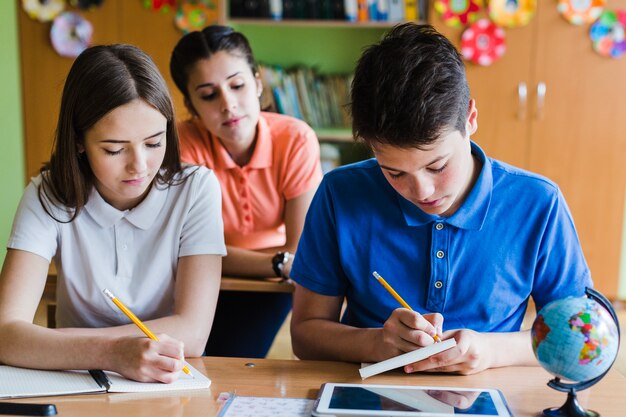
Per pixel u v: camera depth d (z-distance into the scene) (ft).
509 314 4.62
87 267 4.85
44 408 3.40
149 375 3.80
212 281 4.86
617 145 12.14
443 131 3.68
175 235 4.92
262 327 7.32
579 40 11.96
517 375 4.00
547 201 4.52
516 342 4.15
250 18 12.63
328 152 12.92
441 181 3.87
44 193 4.75
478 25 12.01
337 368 4.12
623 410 3.49
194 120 7.36
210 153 7.13
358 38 13.52
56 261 5.03
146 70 4.37
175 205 4.92
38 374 3.95
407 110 3.64
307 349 4.59
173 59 7.03
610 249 12.42
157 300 4.96
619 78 11.98
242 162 7.15
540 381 3.92
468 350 3.95
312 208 4.87
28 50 12.62
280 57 13.70
